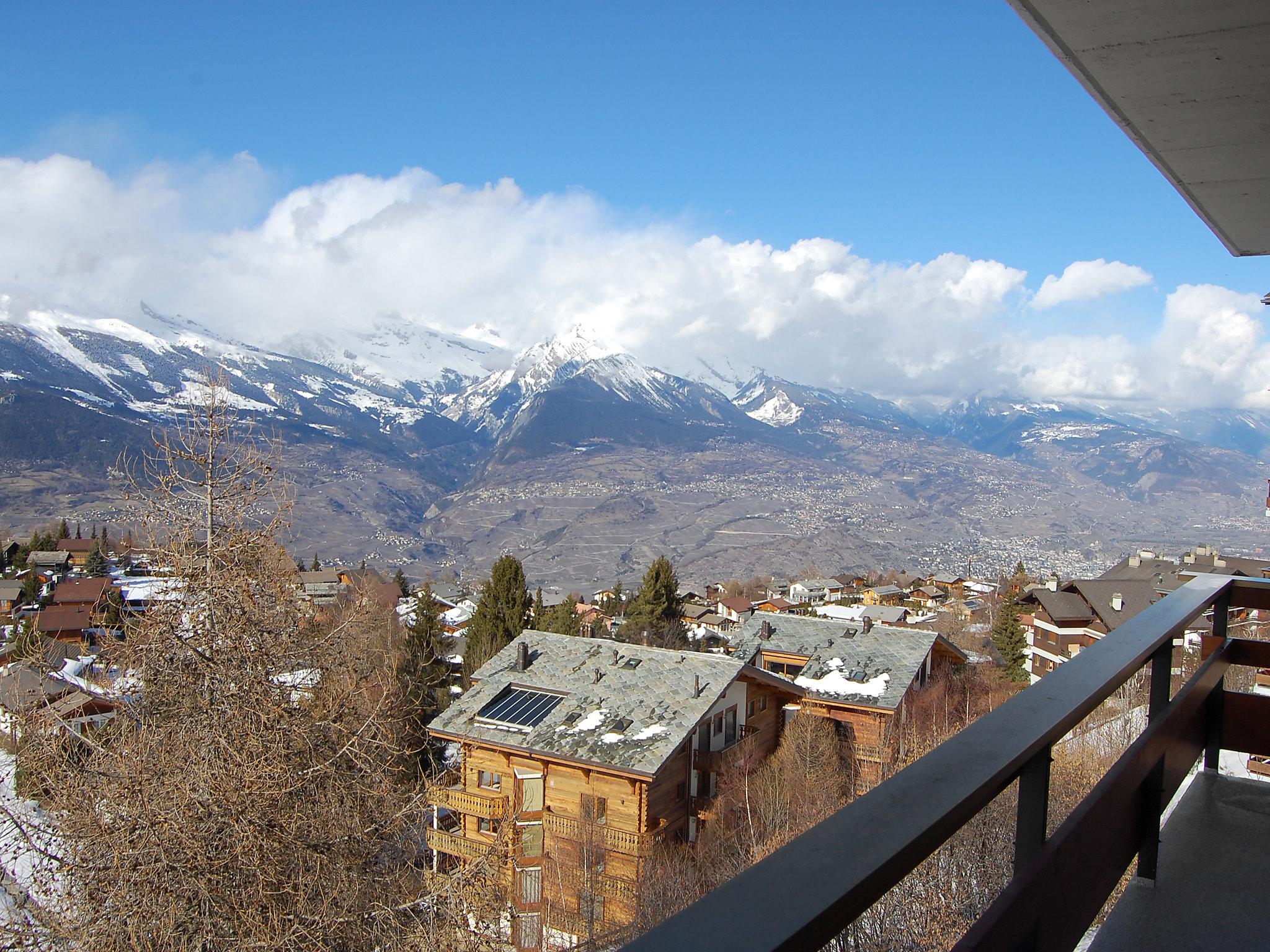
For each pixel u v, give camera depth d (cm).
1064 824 186
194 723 799
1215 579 347
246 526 855
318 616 933
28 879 780
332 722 839
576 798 1633
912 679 2219
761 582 10938
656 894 1363
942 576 10412
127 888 718
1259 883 284
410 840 934
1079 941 188
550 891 1466
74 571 6969
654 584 4419
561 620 3709
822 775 1817
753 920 89
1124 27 257
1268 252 453
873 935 733
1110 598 3391
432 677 2597
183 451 838
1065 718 166
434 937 811
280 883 754
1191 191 381
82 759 798
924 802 121
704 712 1717
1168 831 320
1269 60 268
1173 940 253
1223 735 357
